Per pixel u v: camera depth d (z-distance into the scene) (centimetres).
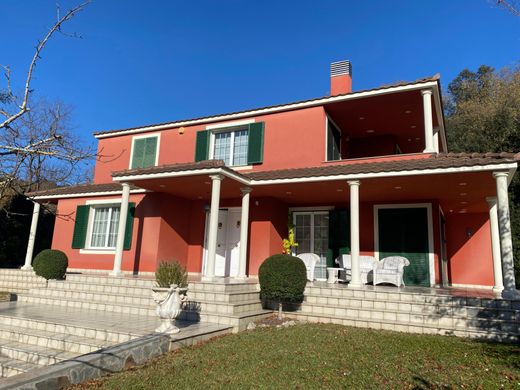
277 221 1365
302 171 1132
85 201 1532
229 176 1070
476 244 1485
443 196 1224
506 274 823
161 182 1184
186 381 475
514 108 2359
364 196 1256
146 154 1617
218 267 1396
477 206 1390
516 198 1791
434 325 823
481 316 816
